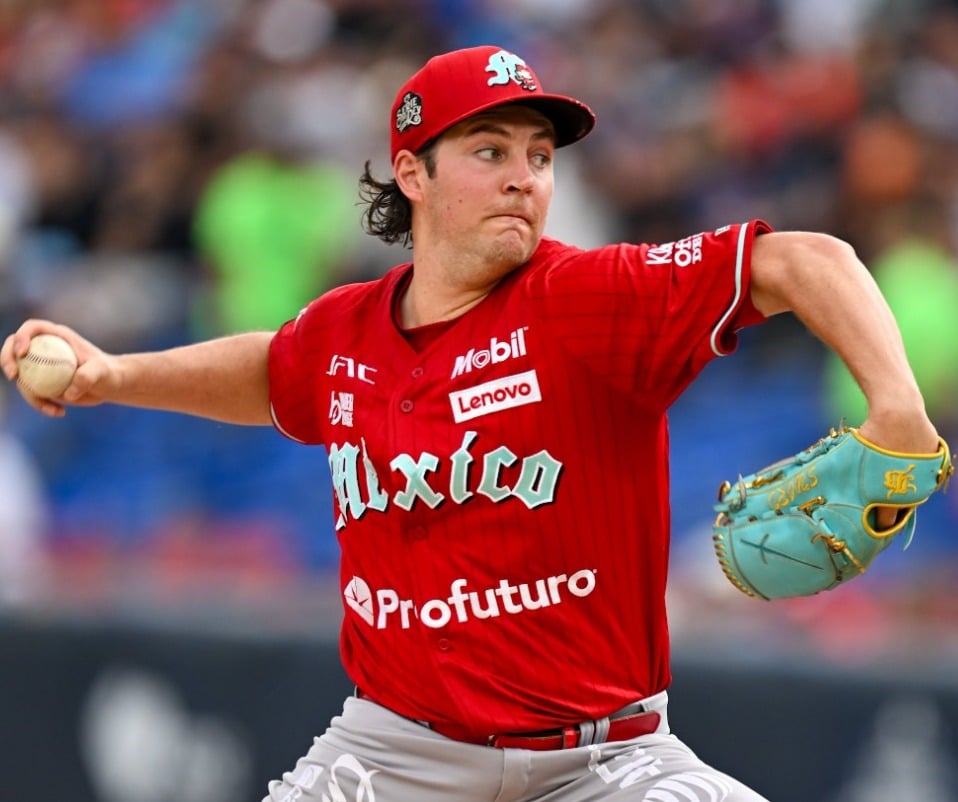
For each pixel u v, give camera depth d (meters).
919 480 11.68
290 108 38.38
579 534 12.96
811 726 24.17
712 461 31.23
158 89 40.47
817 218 35.12
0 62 43.69
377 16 41.53
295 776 14.19
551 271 13.07
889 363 11.62
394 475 13.23
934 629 26.36
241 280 34.84
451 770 13.27
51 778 27.25
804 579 12.36
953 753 23.47
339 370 13.95
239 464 32.22
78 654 27.42
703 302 12.39
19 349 14.66
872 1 40.09
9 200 39.12
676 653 25.11
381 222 14.98
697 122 37.97
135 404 15.10
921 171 35.25
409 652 13.41
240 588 29.20
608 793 13.05
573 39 41.00
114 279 36.25
